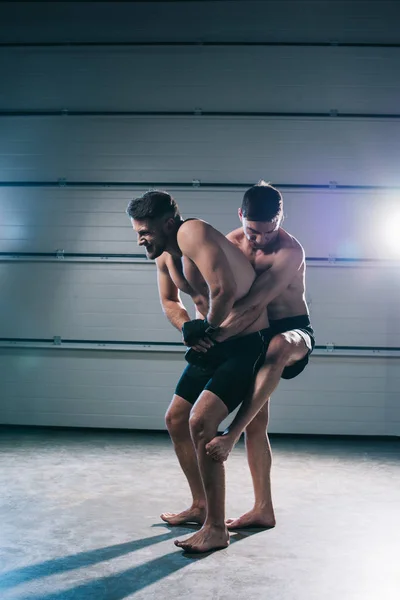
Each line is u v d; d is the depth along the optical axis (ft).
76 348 18.54
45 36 18.88
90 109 18.71
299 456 15.53
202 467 8.63
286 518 10.24
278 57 18.49
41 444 16.30
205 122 18.49
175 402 9.59
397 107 18.42
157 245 8.65
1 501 11.05
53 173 18.71
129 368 18.48
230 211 18.44
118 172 18.58
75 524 9.80
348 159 18.38
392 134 18.39
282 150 18.42
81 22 18.80
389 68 18.45
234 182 18.43
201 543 8.60
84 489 11.93
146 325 18.43
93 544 8.91
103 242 18.54
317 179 18.39
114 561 8.26
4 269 18.72
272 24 18.53
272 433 18.29
